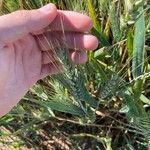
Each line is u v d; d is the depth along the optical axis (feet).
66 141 1.51
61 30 1.06
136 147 1.43
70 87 1.16
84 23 1.03
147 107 1.37
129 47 1.16
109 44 1.20
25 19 1.00
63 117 1.47
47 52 1.15
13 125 1.57
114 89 1.18
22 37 1.08
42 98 1.33
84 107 1.30
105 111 1.39
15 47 1.12
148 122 1.16
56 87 1.28
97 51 1.19
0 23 1.00
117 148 1.44
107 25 1.23
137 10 0.91
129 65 1.26
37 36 1.08
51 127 1.53
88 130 1.49
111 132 1.45
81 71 1.19
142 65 1.15
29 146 1.53
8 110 1.25
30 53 1.15
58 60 1.07
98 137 1.40
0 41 1.04
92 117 1.29
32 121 1.44
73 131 1.51
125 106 1.24
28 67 1.17
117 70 1.28
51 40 1.07
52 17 1.00
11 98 1.20
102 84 1.24
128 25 0.96
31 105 1.39
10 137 1.53
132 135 1.43
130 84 1.22
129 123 1.35
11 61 1.13
